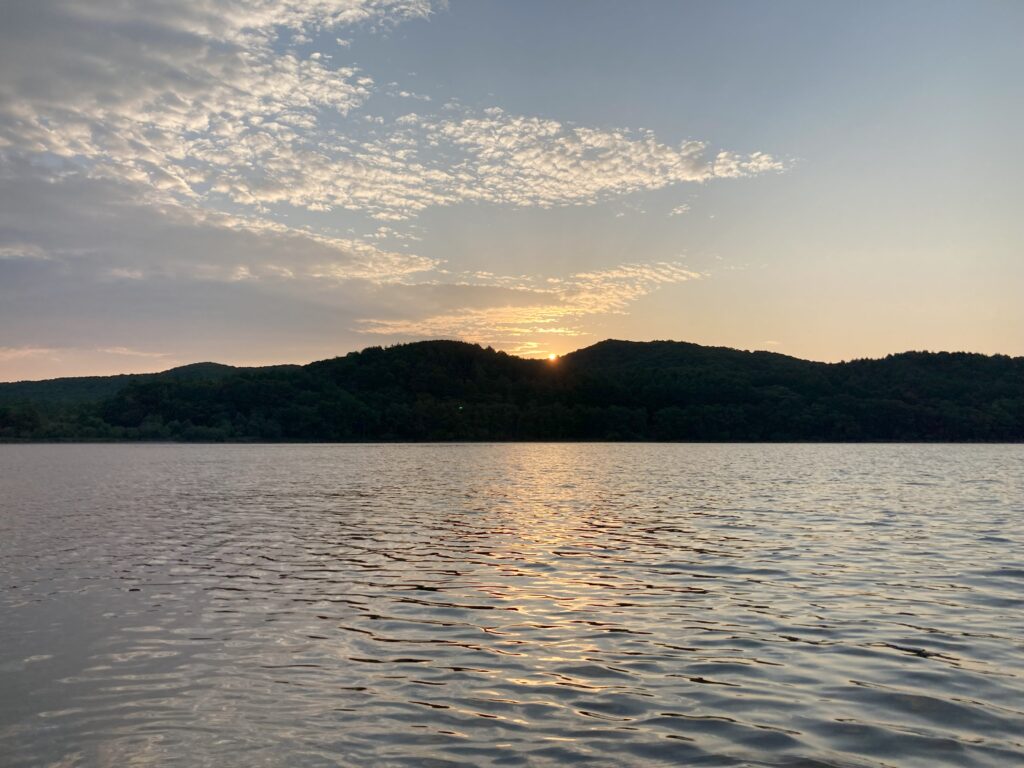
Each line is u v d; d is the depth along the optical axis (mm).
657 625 17203
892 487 56844
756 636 16266
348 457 118938
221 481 66125
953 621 17344
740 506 42906
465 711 12148
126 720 11906
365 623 17500
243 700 12711
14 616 18234
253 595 20406
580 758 10406
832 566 24094
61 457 118250
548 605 19125
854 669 14031
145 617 18109
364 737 11180
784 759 10297
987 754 10414
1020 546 27812
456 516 38750
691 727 11430
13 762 10492
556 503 45281
